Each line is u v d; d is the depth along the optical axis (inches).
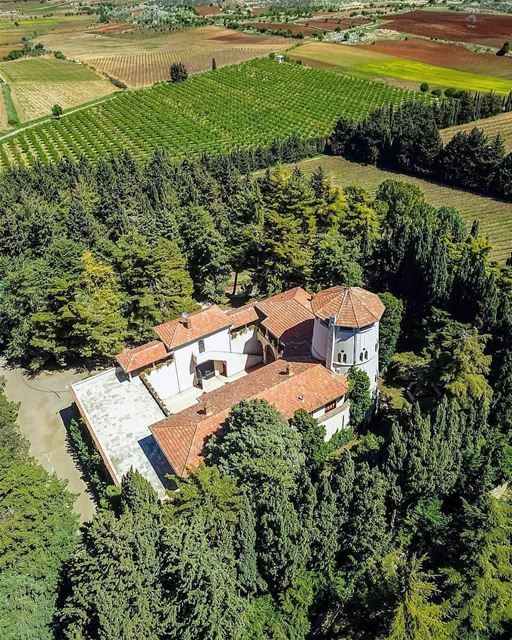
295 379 2161.7
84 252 3043.8
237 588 1508.4
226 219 3668.8
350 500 1625.2
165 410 2347.4
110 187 4426.7
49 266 2997.0
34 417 2647.6
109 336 2807.6
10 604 1483.8
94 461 2191.2
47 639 1507.1
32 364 2886.3
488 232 4296.3
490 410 2087.8
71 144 6958.7
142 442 2222.0
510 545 1594.5
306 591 1556.3
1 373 3029.0
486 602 1509.6
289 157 6314.0
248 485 1675.7
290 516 1523.1
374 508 1584.6
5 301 2977.4
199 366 2694.4
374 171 5890.8
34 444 2476.6
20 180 4817.9
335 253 2876.5
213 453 1856.5
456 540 1723.7
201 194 4357.8
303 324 2488.9
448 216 3700.8
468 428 1935.3
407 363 2551.7
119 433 2268.7
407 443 1765.5
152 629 1363.2
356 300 2139.5
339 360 2196.1
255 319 2684.5
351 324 2069.4
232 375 2723.9
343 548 1658.5
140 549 1419.8
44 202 4114.2
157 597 1389.0
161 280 2970.0
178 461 1916.8
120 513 1797.5
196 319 2546.8
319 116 7470.5
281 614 1531.7
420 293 2746.1
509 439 2090.3
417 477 1705.2
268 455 1713.8
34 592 1545.3
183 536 1441.9
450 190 5201.8
